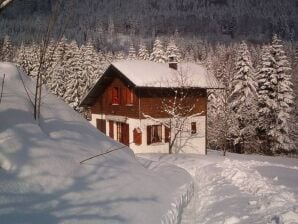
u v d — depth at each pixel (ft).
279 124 113.60
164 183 26.91
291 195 27.66
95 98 100.42
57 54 148.56
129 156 29.14
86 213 15.66
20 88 24.58
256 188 31.63
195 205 28.35
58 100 27.81
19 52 131.85
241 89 121.80
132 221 16.65
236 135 120.88
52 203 15.23
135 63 88.43
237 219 22.47
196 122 90.43
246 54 122.21
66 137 22.39
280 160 77.41
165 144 85.71
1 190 14.34
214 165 51.90
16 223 12.91
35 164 17.15
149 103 82.99
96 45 476.54
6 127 18.42
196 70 95.35
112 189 19.48
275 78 111.24
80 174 19.07
